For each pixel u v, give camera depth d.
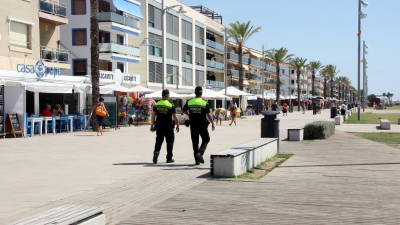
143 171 9.79
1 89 20.22
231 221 5.38
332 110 48.41
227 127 30.86
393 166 10.50
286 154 13.18
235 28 68.44
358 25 42.66
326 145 16.23
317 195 6.96
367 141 17.97
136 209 6.08
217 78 82.88
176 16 60.69
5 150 14.70
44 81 24.91
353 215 5.65
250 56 101.88
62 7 34.56
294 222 5.32
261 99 80.69
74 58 43.28
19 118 21.16
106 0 45.81
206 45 73.62
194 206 6.19
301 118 48.56
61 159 12.19
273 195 6.96
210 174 8.95
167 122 11.27
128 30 46.34
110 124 28.31
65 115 24.84
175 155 13.20
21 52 29.86
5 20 28.48
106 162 11.48
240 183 8.07
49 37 34.50
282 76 152.62
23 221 3.97
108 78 37.25
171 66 59.22
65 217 4.07
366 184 7.97
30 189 7.74
